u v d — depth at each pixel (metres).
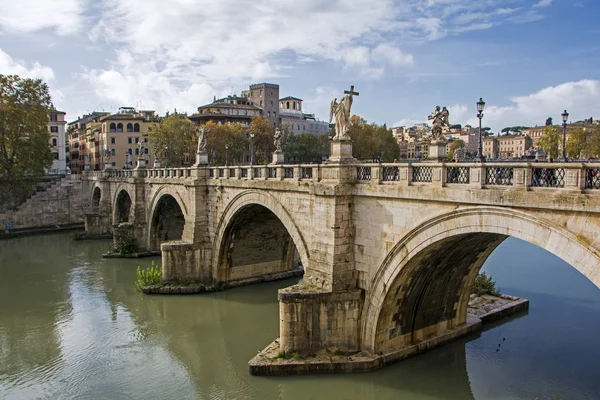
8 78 70.12
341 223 23.97
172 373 25.52
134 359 27.25
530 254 51.34
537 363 24.80
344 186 23.78
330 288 23.97
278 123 129.00
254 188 32.69
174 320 33.03
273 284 41.28
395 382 23.20
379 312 23.16
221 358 27.03
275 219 38.94
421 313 25.50
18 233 68.81
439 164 19.22
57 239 66.75
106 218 67.38
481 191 17.52
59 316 34.19
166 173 48.72
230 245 39.12
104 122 110.62
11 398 23.16
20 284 42.19
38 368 26.23
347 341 24.33
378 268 22.88
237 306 35.72
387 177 22.14
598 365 24.50
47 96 73.88
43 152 72.88
